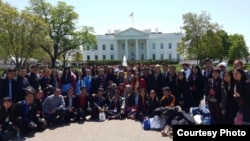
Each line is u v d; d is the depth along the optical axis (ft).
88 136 36.60
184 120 37.37
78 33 253.03
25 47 182.19
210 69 46.03
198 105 46.14
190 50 216.74
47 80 49.67
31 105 39.73
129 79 54.19
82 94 47.65
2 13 173.68
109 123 44.45
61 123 44.32
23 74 42.32
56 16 242.37
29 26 180.14
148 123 39.88
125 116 48.47
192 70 47.19
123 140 34.30
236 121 29.60
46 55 248.52
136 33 409.69
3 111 36.81
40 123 40.34
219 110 35.24
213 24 215.51
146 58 421.59
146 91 47.52
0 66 226.17
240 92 28.76
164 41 424.05
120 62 331.16
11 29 176.35
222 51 227.61
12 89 40.91
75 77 52.34
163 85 47.21
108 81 55.36
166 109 39.45
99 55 430.61
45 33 188.03
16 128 37.24
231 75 32.50
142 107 46.73
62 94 50.67
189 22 215.10
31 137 36.86
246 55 331.57
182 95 44.62
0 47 183.32
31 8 238.27
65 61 263.70
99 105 48.65
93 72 61.11
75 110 46.96
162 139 34.30
